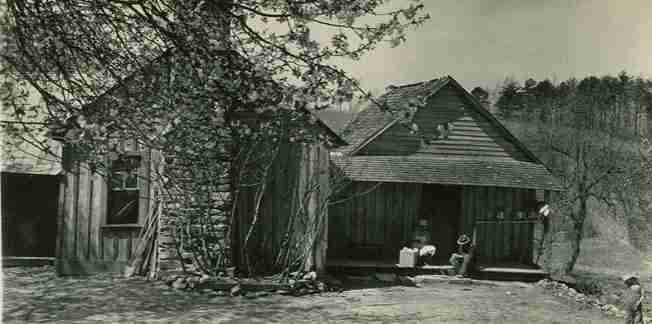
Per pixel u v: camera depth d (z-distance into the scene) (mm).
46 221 16906
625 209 27375
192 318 10750
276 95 7508
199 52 7145
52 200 16969
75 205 14656
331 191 15070
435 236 20750
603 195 26609
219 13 7172
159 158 13906
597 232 28297
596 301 14961
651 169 26016
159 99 7645
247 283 13242
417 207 19625
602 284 20391
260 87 7336
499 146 20562
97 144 7605
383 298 13734
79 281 13789
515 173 19562
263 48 7094
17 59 7500
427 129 20156
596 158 25797
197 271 13703
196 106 7668
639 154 26219
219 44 7262
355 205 19312
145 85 7684
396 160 19312
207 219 13789
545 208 19141
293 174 15016
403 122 7156
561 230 27062
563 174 25719
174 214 13742
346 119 25109
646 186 26359
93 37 7859
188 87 7492
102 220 14711
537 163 20656
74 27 7926
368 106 23891
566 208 25094
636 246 26391
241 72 7289
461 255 17625
